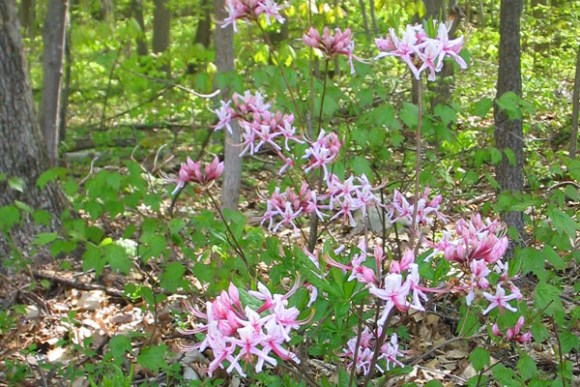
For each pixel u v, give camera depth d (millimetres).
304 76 1189
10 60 1708
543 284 891
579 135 2725
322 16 1882
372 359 817
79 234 1071
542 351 1217
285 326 629
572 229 910
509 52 1528
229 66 1511
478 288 757
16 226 1680
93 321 1438
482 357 887
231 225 1074
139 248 1066
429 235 1573
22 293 1545
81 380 1184
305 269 734
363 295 711
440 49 763
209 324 624
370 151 1364
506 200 1153
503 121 1535
